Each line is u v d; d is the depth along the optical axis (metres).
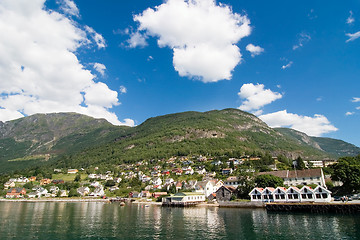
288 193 89.44
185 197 120.69
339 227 52.84
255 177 118.19
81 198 195.12
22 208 113.44
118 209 109.19
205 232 52.06
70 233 52.47
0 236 49.75
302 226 55.75
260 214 78.00
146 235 49.94
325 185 120.00
